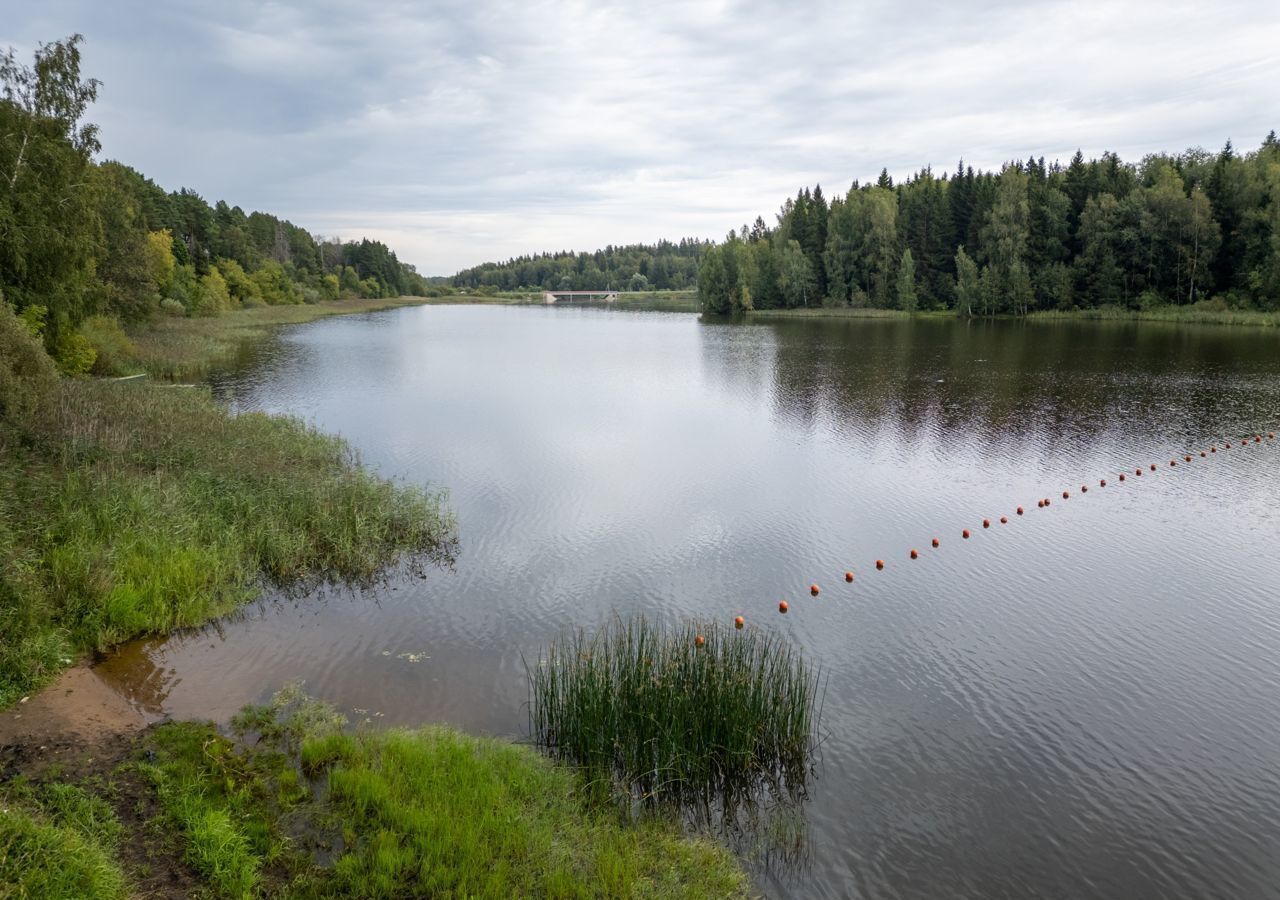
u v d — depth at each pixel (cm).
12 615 1264
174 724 1096
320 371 5141
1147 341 6419
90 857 782
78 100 3303
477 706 1200
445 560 1822
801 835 966
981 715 1246
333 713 1152
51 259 3184
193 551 1576
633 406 3938
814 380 4731
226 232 12131
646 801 1010
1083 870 927
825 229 11338
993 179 10100
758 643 1457
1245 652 1463
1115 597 1703
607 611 1581
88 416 2292
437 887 809
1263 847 971
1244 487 2502
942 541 2034
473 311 14950
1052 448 2989
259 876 816
